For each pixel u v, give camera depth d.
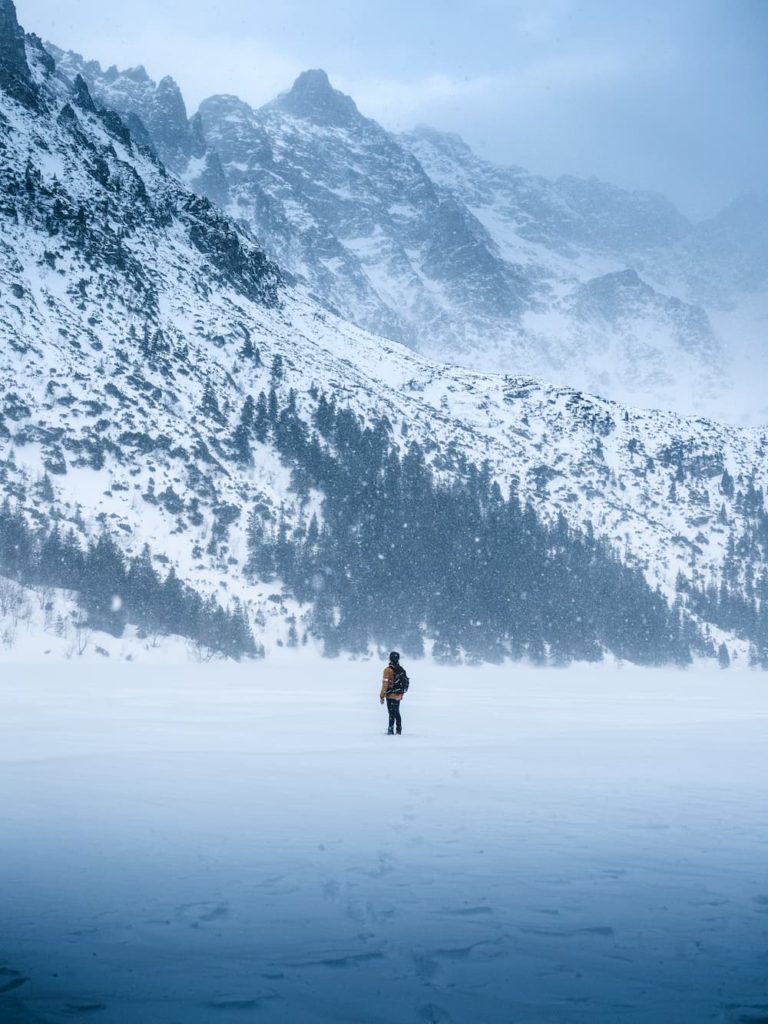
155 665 132.38
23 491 163.12
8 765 22.19
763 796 18.62
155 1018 6.86
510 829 14.80
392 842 13.67
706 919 9.73
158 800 17.20
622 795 18.59
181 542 173.75
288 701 59.28
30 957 8.30
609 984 7.77
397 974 7.97
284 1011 7.06
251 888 10.88
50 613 134.50
